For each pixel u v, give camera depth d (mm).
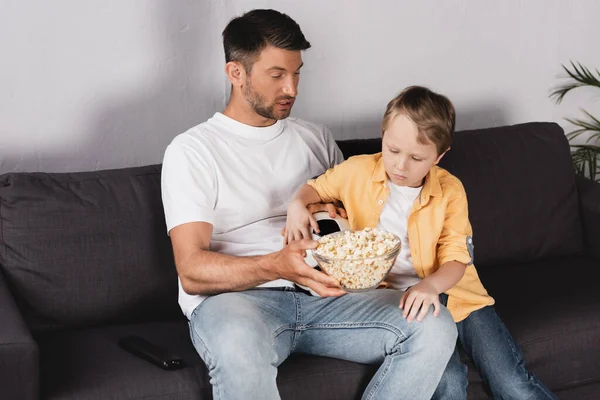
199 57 2785
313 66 2953
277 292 2246
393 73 3082
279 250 2291
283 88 2330
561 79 3363
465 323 2330
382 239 2029
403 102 2115
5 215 2350
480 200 2828
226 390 1994
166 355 2133
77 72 2650
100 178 2477
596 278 2721
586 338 2432
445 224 2289
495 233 2840
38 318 2361
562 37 3320
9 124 2613
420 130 2096
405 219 2301
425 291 2094
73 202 2400
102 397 2016
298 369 2146
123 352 2211
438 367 2084
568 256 2969
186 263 2184
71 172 2580
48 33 2588
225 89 2846
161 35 2719
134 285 2422
